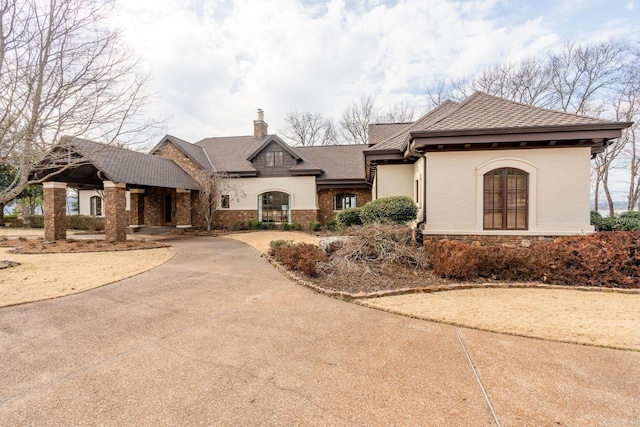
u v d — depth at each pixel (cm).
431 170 1011
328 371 358
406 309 560
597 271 688
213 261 1056
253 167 2197
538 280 718
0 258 1102
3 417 281
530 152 966
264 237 1728
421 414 283
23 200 2828
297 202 2136
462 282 715
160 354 403
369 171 1569
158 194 2302
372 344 426
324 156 2434
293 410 289
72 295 671
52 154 1086
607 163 2450
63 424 272
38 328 491
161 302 621
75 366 373
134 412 288
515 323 489
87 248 1301
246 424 271
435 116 1276
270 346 423
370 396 310
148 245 1388
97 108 1063
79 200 2595
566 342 423
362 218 1143
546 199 961
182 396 312
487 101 1141
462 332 462
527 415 280
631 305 568
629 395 308
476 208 992
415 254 833
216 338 451
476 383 331
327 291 662
